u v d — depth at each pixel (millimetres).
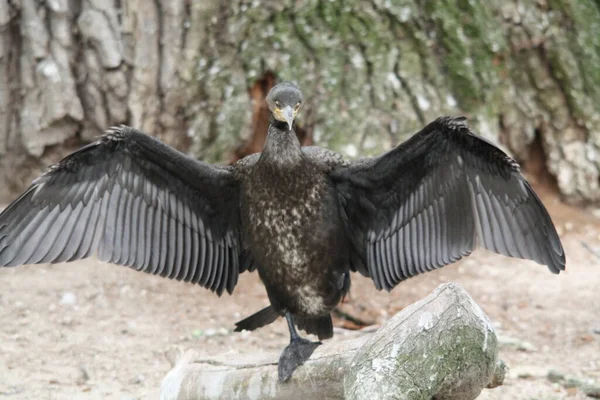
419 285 13742
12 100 14594
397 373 7023
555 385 10422
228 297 13375
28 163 14570
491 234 8531
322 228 8828
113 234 9008
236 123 14273
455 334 7031
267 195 8773
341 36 14469
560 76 15508
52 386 10289
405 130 14242
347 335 11914
